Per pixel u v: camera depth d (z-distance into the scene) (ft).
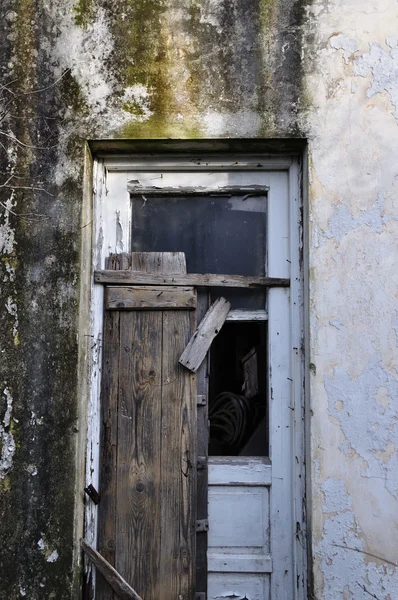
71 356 7.59
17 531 7.38
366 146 7.70
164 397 8.06
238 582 7.93
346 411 7.40
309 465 7.46
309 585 7.36
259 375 8.56
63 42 8.03
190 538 7.86
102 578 7.79
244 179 8.44
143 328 8.16
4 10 8.12
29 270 7.77
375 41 7.79
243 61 7.87
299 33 7.86
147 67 7.91
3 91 8.00
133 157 8.38
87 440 7.87
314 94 7.77
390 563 7.17
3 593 7.27
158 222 8.59
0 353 7.66
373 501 7.27
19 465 7.48
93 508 7.87
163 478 7.95
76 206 7.82
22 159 7.93
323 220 7.63
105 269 8.28
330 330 7.50
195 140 7.84
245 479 8.02
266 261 8.40
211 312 8.19
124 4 8.01
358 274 7.55
